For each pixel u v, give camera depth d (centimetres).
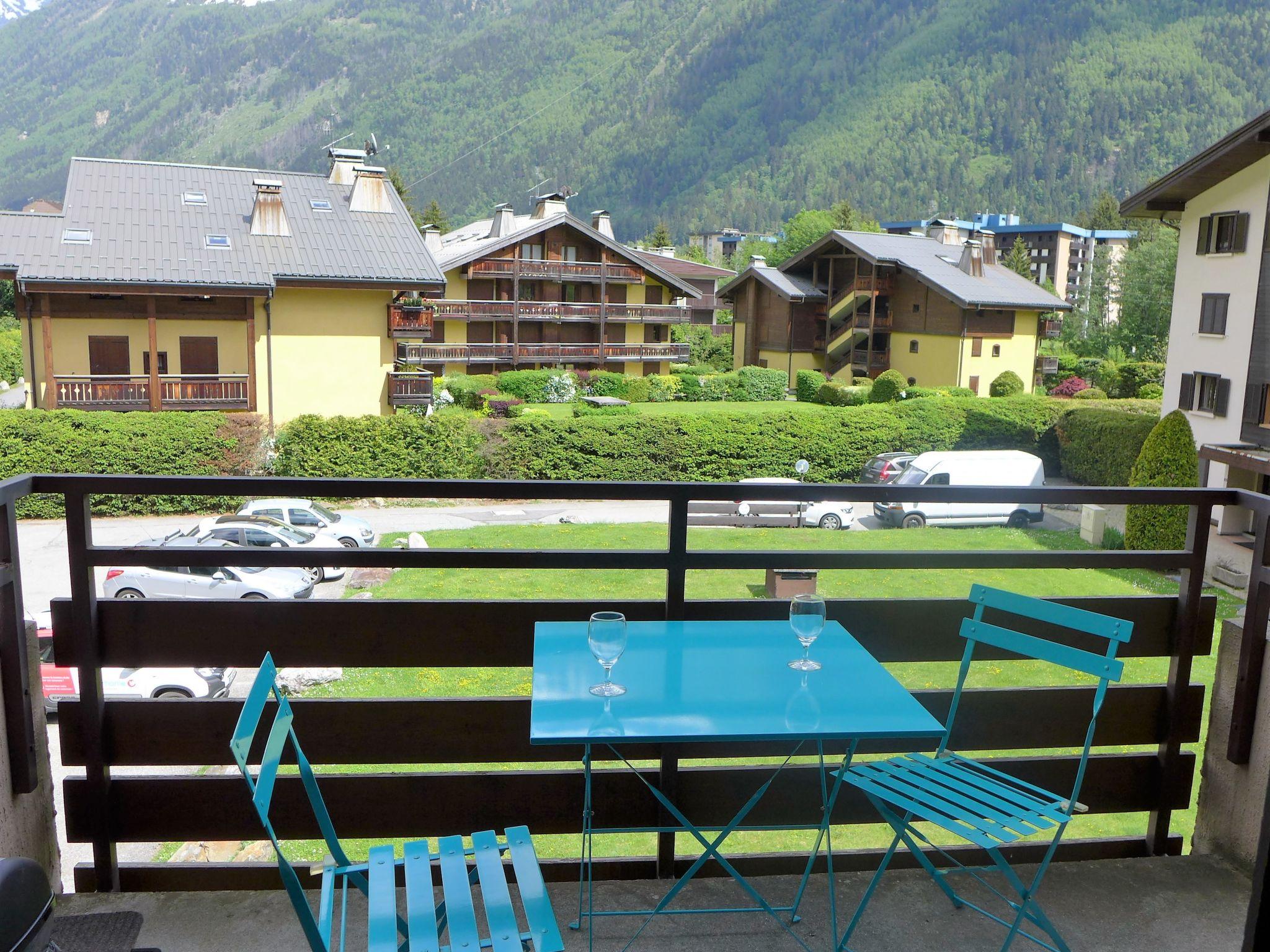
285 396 2895
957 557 319
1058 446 3328
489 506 2525
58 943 213
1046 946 261
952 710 301
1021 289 4584
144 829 301
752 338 5431
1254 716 321
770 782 278
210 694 1029
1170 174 2456
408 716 302
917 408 3105
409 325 2952
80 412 2339
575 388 4131
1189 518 325
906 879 321
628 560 309
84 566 285
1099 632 269
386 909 215
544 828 309
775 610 321
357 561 295
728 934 288
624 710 238
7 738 276
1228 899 311
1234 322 2411
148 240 2789
